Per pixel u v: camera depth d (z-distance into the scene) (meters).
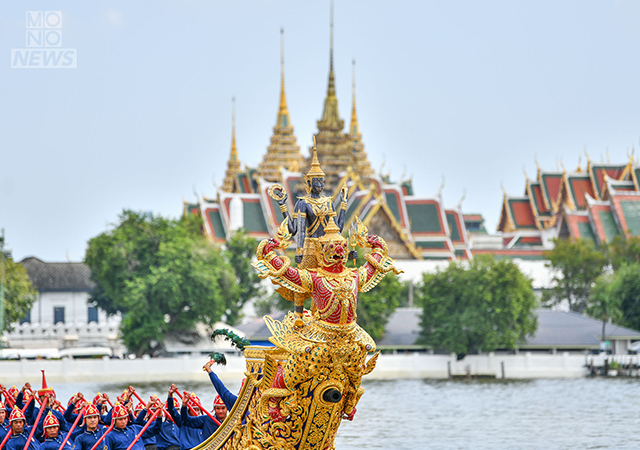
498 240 179.62
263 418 17.70
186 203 159.75
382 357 91.12
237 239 127.81
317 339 16.80
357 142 198.88
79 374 83.50
